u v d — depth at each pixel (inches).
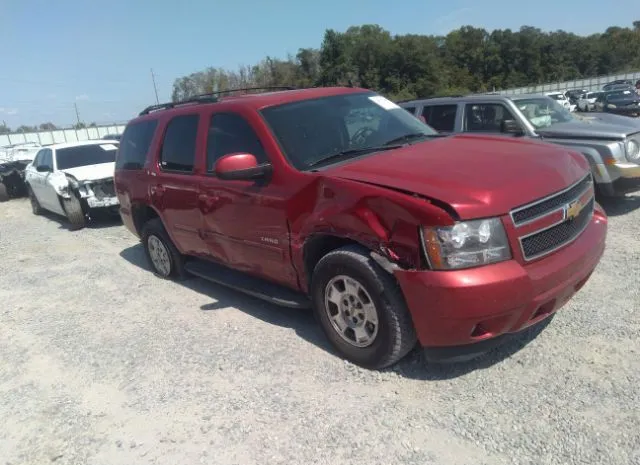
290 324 179.2
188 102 222.7
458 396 128.2
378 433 118.6
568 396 123.1
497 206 120.8
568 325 154.6
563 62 3909.9
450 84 3476.9
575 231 138.2
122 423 135.0
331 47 3112.7
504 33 3708.2
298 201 150.2
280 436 121.6
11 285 265.0
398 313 130.0
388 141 171.3
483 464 105.9
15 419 143.5
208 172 188.2
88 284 252.4
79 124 2495.1
